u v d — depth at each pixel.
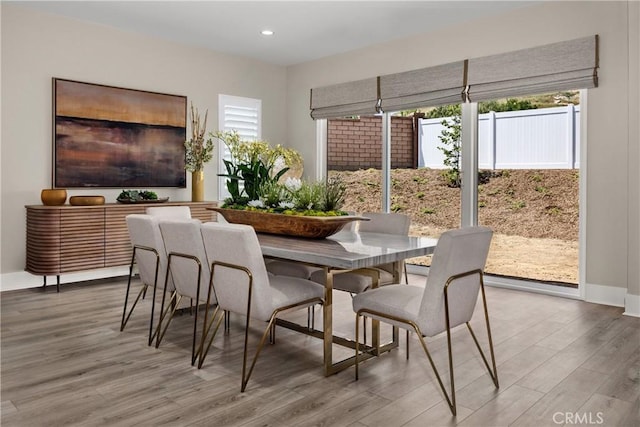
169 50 5.60
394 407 2.20
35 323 3.50
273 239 3.08
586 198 4.21
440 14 4.69
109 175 5.10
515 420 2.08
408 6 4.47
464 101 4.91
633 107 3.76
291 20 4.88
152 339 3.06
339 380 2.51
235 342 3.12
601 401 2.27
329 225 2.97
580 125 4.23
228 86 6.18
